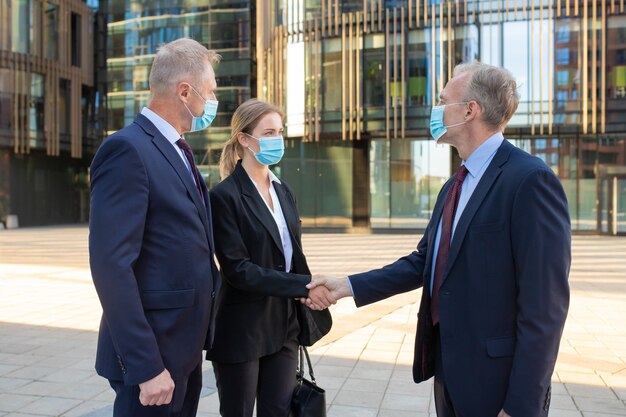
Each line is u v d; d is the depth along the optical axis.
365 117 20.95
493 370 1.83
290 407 2.63
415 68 20.39
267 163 2.66
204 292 2.06
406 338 5.75
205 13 27.25
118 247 1.81
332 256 13.60
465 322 1.89
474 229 1.88
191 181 2.11
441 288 1.95
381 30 20.72
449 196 2.09
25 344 5.45
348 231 22.73
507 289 1.84
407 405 3.86
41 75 27.89
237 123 2.67
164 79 2.10
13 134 26.61
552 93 18.95
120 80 29.45
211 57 2.23
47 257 13.55
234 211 2.49
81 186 32.34
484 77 1.97
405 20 20.41
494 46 19.52
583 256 13.59
